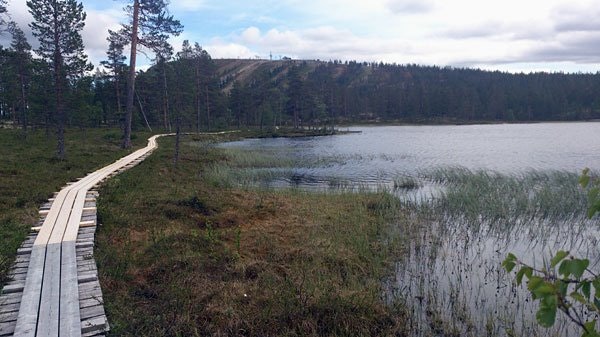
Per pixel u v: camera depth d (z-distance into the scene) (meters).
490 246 9.57
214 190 15.27
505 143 41.53
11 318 5.09
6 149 22.41
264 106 69.88
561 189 15.22
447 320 5.98
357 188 17.86
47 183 13.56
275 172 22.42
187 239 8.62
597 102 107.00
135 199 12.30
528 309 6.39
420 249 9.30
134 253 7.95
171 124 55.66
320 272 7.48
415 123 95.00
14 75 37.56
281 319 5.63
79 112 34.28
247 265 7.54
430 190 17.28
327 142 46.31
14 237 8.05
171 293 6.20
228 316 5.68
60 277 6.21
